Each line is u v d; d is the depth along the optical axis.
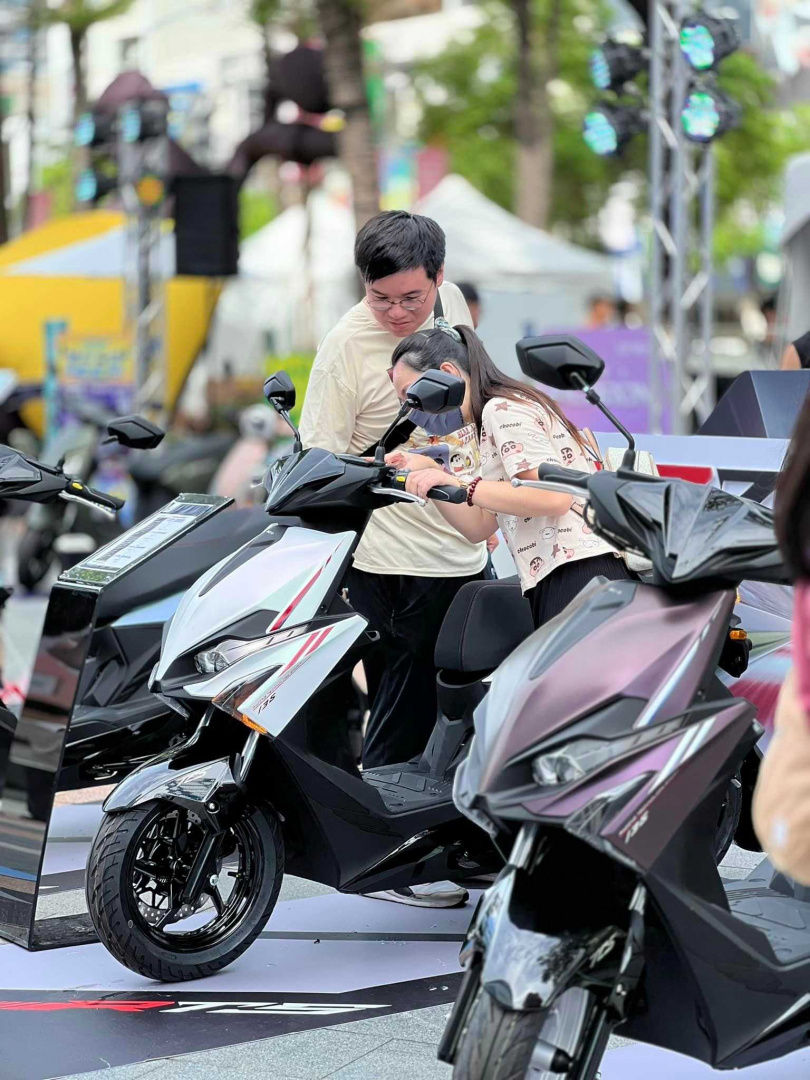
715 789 3.64
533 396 5.16
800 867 2.97
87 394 19.34
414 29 42.38
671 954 3.68
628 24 35.22
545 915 3.53
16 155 37.12
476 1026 3.44
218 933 5.38
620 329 14.84
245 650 5.07
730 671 5.34
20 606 15.59
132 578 6.71
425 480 4.70
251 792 5.31
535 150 33.41
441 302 6.40
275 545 5.29
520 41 33.12
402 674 6.34
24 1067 4.63
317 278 28.50
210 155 27.33
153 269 19.19
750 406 6.27
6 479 5.76
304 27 22.78
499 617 5.68
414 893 6.30
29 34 32.69
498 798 3.53
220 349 28.08
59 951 5.75
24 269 22.66
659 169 13.43
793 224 16.34
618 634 3.71
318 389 6.30
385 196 38.47
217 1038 4.85
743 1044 3.69
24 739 5.51
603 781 3.50
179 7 41.50
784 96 44.72
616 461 5.50
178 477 14.66
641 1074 4.58
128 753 6.65
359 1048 4.75
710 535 3.76
